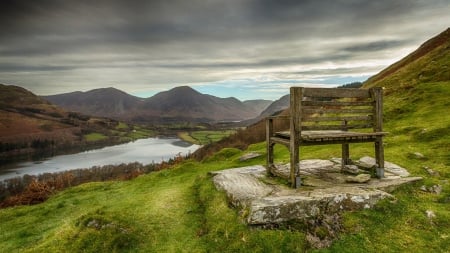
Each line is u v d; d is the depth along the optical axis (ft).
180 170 92.94
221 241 36.01
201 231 39.93
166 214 46.83
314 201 37.86
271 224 36.01
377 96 49.34
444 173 56.18
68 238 37.81
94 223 39.78
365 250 32.81
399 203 41.73
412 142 83.66
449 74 153.69
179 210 48.44
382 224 37.32
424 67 186.91
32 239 47.78
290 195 41.27
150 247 37.19
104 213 42.91
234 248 34.04
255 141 288.51
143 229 41.29
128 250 36.65
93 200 70.23
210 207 45.70
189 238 38.70
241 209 40.52
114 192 75.87
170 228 42.16
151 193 63.98
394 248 33.17
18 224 59.16
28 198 93.50
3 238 50.49
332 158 71.56
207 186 55.01
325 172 55.62
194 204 50.16
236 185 49.14
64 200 74.43
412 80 169.68
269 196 41.86
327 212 38.01
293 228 35.55
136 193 69.82
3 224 60.54
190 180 75.25
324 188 44.73
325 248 33.30
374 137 49.85
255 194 43.75
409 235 35.50
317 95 45.98
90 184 90.38
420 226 37.22
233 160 103.04
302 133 49.16
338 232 35.68
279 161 86.17
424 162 64.28
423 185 48.49
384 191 44.32
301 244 33.40
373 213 38.91
